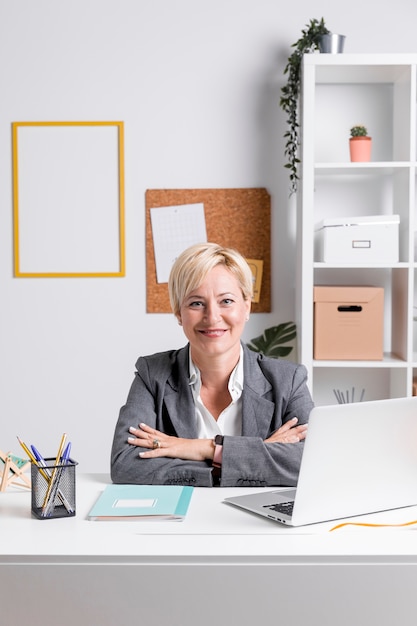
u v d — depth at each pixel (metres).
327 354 3.26
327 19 3.47
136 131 3.52
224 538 1.49
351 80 3.43
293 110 3.34
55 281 3.56
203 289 2.03
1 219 3.55
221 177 3.53
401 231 3.35
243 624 1.40
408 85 3.21
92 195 3.53
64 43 3.49
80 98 3.51
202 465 1.91
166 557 1.39
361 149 3.25
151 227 3.53
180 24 3.49
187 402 2.11
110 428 3.59
